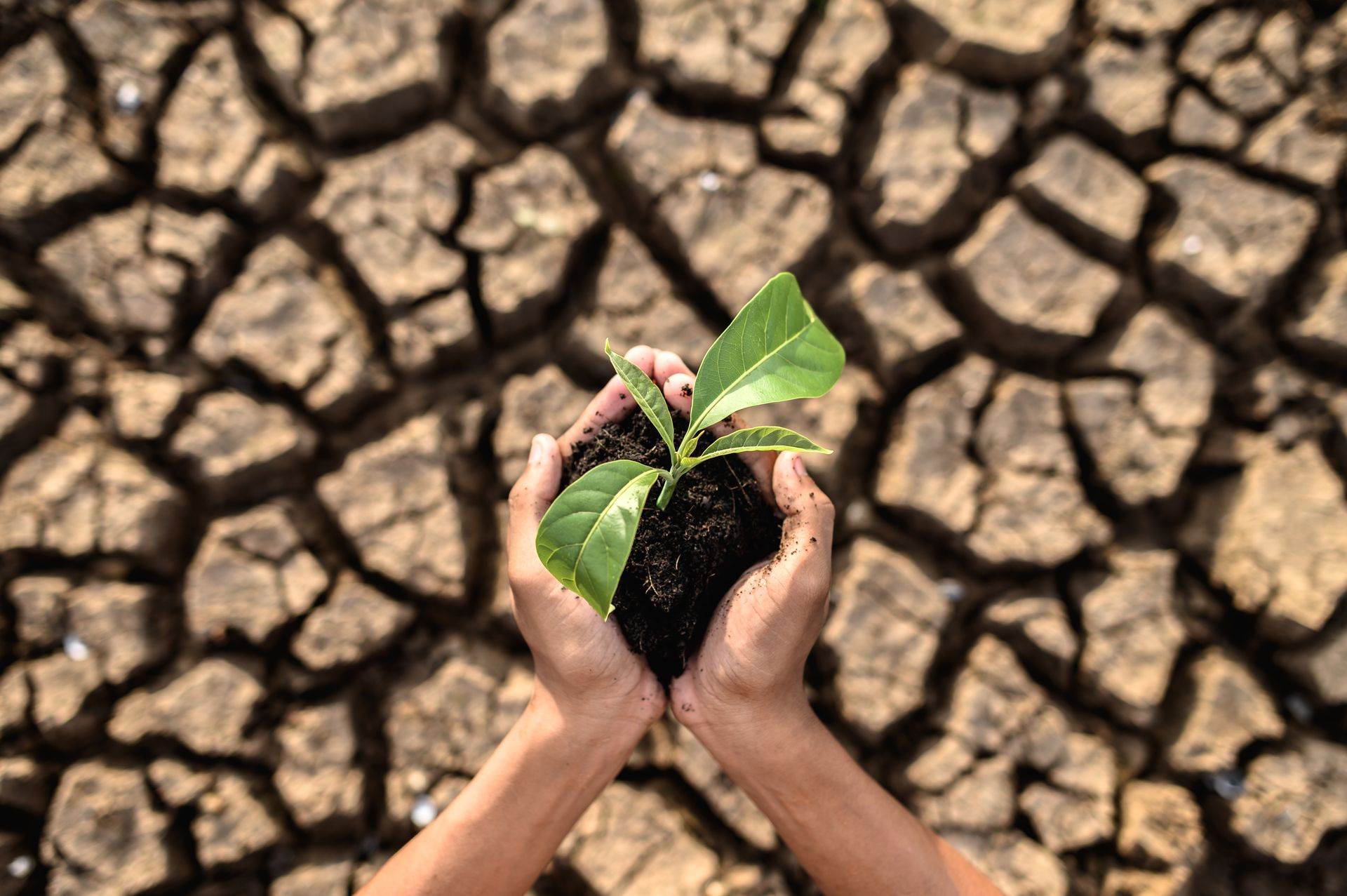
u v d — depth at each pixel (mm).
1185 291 1246
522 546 1006
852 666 1203
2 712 1169
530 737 1021
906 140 1258
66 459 1195
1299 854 1166
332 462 1235
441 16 1251
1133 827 1182
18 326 1206
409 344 1229
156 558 1198
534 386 1236
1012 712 1202
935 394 1236
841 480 1242
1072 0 1260
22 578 1184
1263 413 1238
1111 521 1236
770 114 1268
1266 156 1243
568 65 1255
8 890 1157
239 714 1184
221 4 1239
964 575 1235
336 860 1184
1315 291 1239
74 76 1222
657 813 1185
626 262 1250
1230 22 1257
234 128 1229
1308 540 1202
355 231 1230
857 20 1266
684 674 1021
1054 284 1237
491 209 1241
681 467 983
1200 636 1222
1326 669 1189
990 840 1179
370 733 1209
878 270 1251
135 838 1159
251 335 1220
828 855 1030
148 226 1219
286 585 1198
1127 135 1261
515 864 1025
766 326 953
